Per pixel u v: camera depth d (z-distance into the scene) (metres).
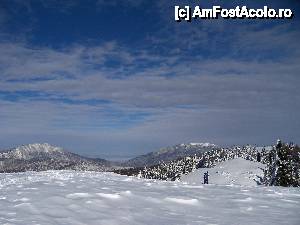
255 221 10.41
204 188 16.77
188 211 11.49
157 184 17.44
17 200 11.63
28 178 18.30
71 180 17.33
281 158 45.00
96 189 14.05
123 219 9.96
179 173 96.12
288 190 17.22
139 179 20.00
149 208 11.49
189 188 16.45
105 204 11.51
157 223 9.77
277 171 44.66
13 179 18.00
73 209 10.66
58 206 10.88
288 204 13.29
